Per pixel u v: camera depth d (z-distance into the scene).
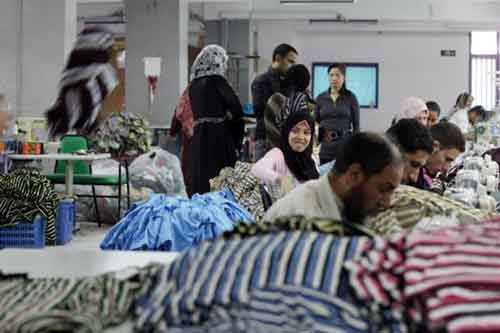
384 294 1.03
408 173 2.46
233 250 1.11
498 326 0.94
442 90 15.22
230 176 3.81
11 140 6.74
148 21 10.41
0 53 8.45
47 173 7.09
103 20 14.09
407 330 1.01
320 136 6.50
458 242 1.06
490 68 15.34
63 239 5.73
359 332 1.02
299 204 1.90
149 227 3.07
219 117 5.29
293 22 14.93
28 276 1.47
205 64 5.32
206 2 13.72
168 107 10.38
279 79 5.38
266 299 1.04
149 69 9.09
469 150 5.26
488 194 3.46
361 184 1.79
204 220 3.10
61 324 1.10
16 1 8.49
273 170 3.31
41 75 8.54
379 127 15.27
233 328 1.04
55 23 8.52
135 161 7.11
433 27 14.82
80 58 8.59
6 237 5.26
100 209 7.02
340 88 6.56
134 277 1.28
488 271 1.00
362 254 1.08
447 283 0.99
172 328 1.07
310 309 1.03
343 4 12.75
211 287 1.06
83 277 1.40
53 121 8.49
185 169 5.64
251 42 14.52
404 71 15.24
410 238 1.09
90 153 6.55
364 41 15.27
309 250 1.09
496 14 13.93
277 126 4.07
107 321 1.15
